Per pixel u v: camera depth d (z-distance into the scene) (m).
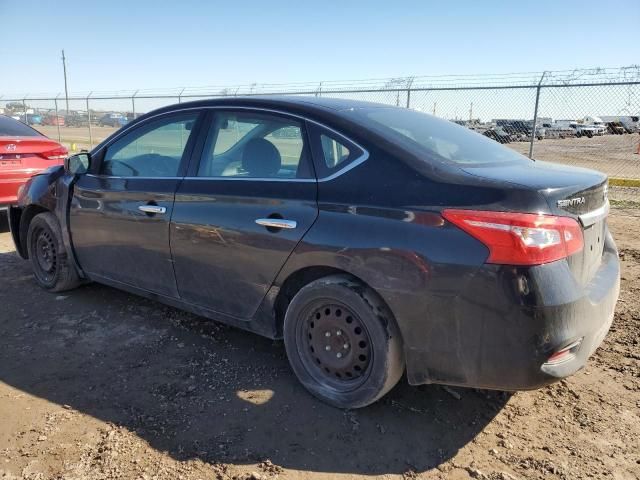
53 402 2.95
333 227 2.70
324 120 2.94
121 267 3.90
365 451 2.56
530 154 10.12
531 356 2.29
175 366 3.37
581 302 2.36
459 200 2.39
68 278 4.48
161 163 3.63
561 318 2.28
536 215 2.27
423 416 2.85
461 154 2.89
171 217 3.41
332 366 2.87
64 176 4.34
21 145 6.64
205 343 3.70
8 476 2.35
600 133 15.80
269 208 2.96
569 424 2.79
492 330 2.33
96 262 4.11
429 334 2.48
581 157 17.52
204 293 3.38
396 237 2.50
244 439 2.64
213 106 3.47
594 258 2.73
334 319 2.81
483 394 3.07
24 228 4.82
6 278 5.04
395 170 2.62
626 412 2.89
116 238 3.84
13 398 2.98
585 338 2.46
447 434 2.70
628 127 15.20
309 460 2.50
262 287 3.05
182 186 3.41
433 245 2.41
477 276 2.31
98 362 3.42
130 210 3.68
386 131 2.85
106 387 3.11
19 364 3.38
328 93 11.64
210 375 3.26
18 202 4.78
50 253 4.51
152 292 3.76
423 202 2.47
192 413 2.85
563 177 2.61
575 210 2.46
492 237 2.28
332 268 2.79
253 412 2.87
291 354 3.03
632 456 2.53
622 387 3.14
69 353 3.53
